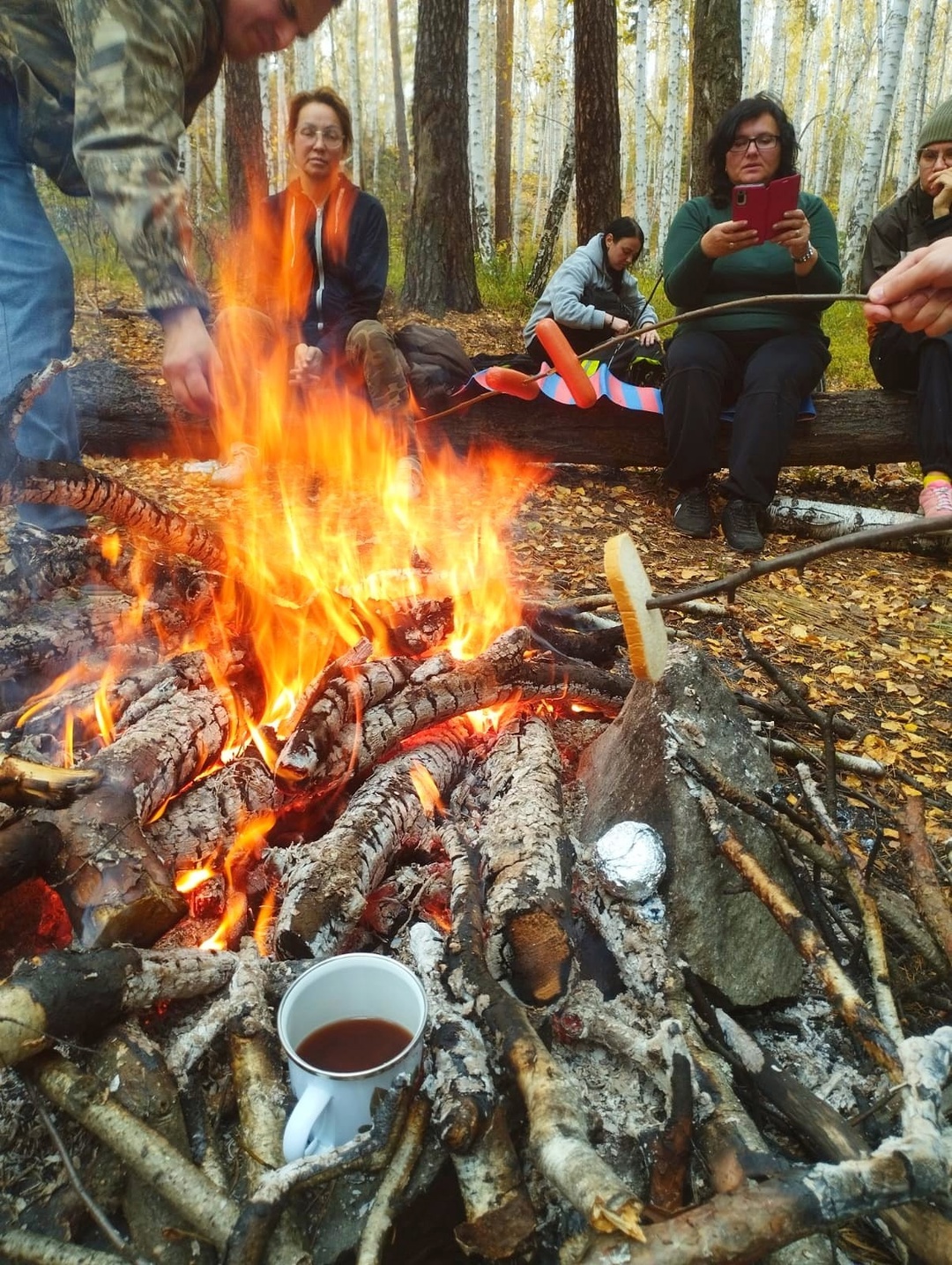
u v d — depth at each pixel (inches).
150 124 67.8
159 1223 41.3
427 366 190.4
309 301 188.9
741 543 165.8
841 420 182.4
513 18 791.7
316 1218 41.8
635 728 65.2
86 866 50.4
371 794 65.6
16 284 93.0
